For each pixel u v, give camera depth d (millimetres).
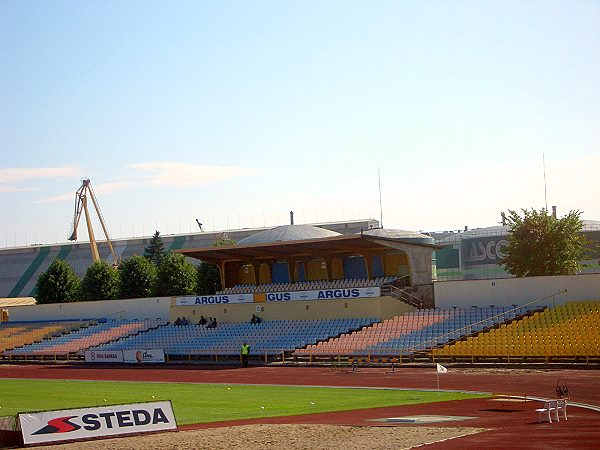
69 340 106688
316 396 51812
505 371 60531
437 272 129250
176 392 58531
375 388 54469
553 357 63844
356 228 176875
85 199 181625
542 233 90750
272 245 91688
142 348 95375
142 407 36156
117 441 33375
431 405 43188
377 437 31500
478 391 49062
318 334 83688
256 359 83812
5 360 105438
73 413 34469
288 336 85688
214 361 86562
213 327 95562
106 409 35312
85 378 75000
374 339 77625
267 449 29594
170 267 125250
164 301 108125
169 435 34719
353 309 85625
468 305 80875
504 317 74125
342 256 97750
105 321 113062
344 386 56969
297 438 32125
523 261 91312
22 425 33312
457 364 66938
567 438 29297
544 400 40812
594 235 111750
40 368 91500
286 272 102250
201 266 126500
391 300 84750
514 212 93438
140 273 128875
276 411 44562
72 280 134875
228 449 29969
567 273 90625
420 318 79375
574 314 69312
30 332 114188
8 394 61281
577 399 42781
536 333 67688
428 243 91562
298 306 90125
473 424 34406
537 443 28406
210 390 59125
